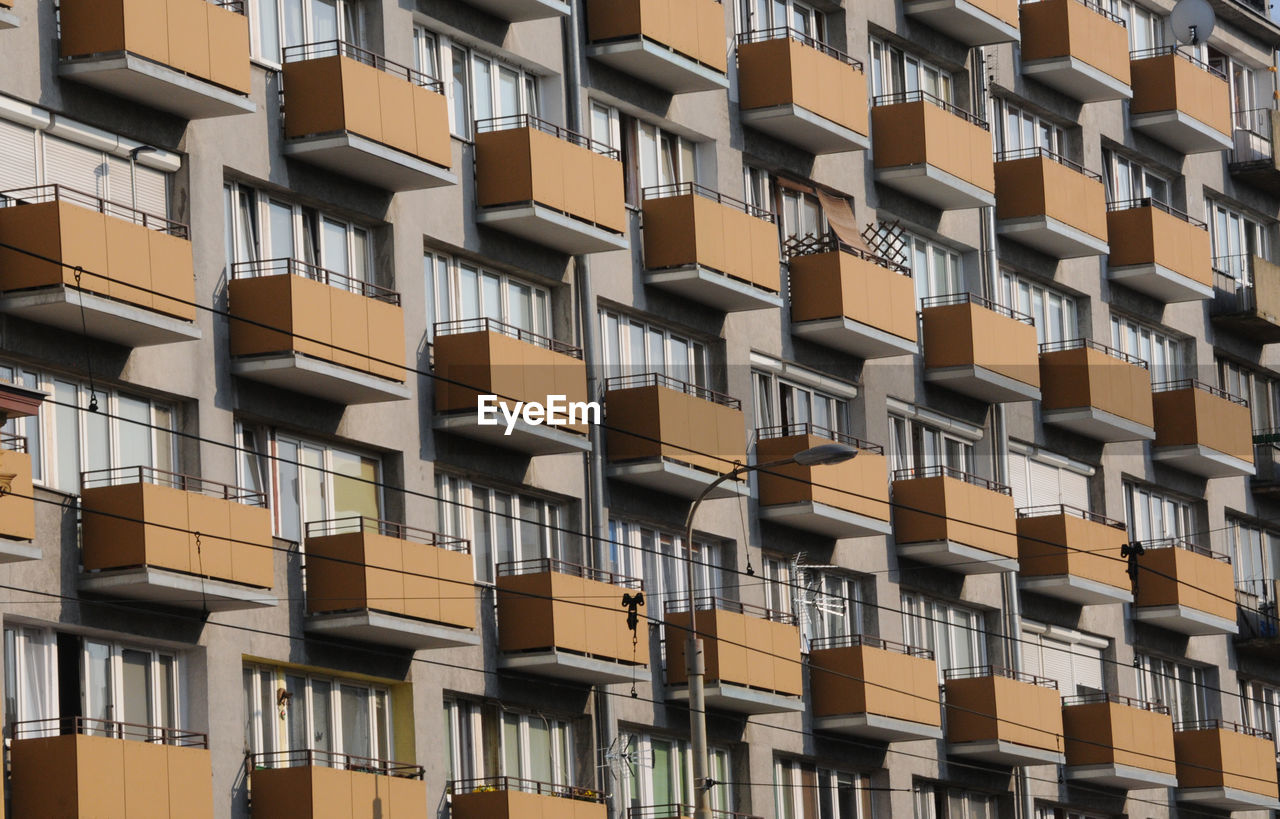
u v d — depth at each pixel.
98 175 35.16
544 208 41.53
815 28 50.97
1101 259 58.28
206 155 36.56
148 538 33.34
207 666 35.31
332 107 37.75
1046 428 55.56
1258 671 62.25
